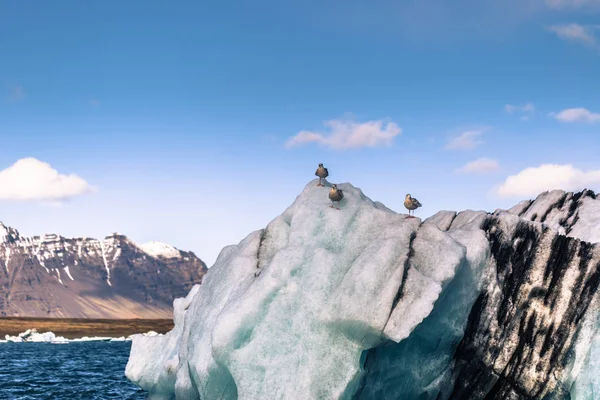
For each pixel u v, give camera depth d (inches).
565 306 1006.4
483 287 1053.8
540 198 1283.2
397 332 920.9
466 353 1051.3
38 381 2400.3
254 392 951.0
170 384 1219.2
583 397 980.6
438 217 1256.2
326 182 1203.2
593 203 1194.0
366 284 960.3
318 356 962.1
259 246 1149.7
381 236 1048.2
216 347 975.0
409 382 1043.3
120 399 1886.1
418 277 967.0
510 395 1017.5
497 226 1082.7
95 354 4517.7
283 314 994.7
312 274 1019.9
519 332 1026.7
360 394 1002.7
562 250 1027.9
